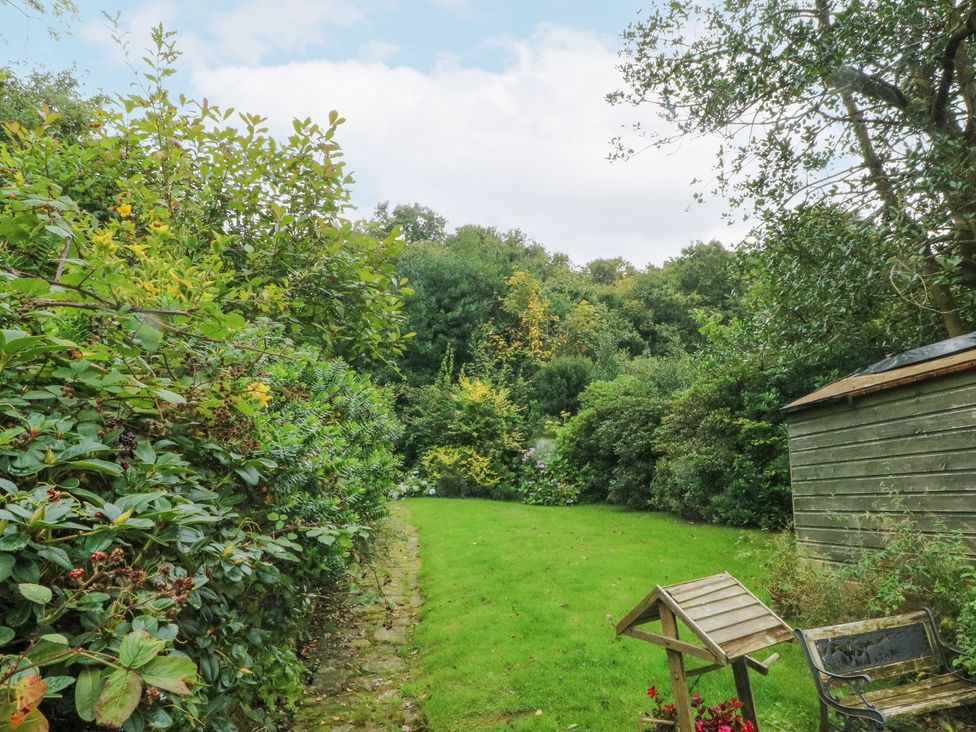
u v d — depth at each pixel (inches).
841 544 224.2
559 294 1153.4
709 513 399.5
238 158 215.0
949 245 289.3
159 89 204.2
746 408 395.2
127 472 76.4
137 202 177.8
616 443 485.7
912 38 265.3
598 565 283.6
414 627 225.5
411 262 1072.2
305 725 150.4
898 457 202.5
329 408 175.3
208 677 82.5
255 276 205.0
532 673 173.9
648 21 327.0
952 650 146.4
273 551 95.8
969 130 289.4
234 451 101.9
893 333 346.0
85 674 52.9
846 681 133.4
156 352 93.5
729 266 355.3
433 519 439.5
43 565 60.3
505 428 637.9
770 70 290.7
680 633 201.6
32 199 91.4
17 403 67.3
